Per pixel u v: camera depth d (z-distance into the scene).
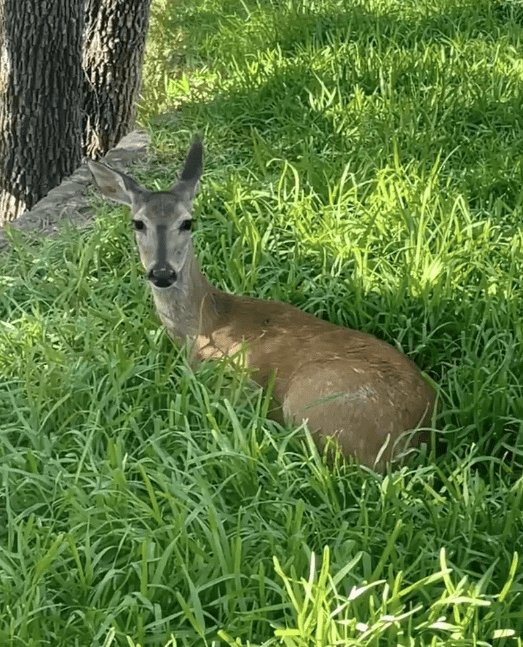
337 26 6.02
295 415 2.98
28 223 4.25
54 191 4.54
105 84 5.52
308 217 3.94
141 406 2.97
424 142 4.48
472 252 3.68
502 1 6.59
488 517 2.61
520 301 3.48
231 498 2.72
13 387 3.20
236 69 5.56
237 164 4.55
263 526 2.61
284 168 4.12
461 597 2.29
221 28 6.36
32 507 2.63
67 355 3.22
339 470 2.80
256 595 2.44
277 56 5.66
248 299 3.31
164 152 4.74
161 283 3.10
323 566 2.29
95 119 5.57
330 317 3.48
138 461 2.72
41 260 3.76
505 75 5.27
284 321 3.19
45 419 2.89
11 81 4.95
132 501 2.59
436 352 3.33
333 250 3.75
